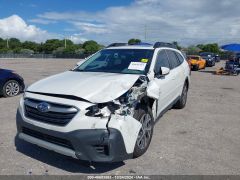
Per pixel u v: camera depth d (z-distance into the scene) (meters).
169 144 5.14
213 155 4.71
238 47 21.30
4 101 8.83
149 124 4.71
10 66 26.73
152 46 6.07
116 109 3.82
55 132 3.76
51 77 4.85
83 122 3.65
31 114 4.05
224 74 20.88
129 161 4.37
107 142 3.67
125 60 5.48
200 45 71.19
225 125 6.52
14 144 4.95
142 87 4.39
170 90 6.11
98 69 5.36
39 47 101.19
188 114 7.39
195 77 18.33
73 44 96.56
